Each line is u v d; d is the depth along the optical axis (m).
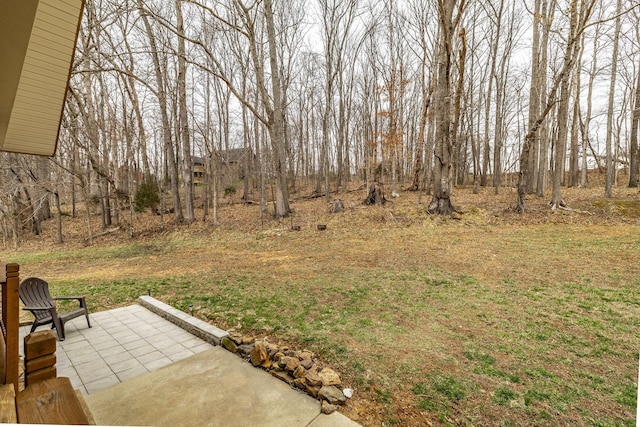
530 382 2.92
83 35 12.24
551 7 12.23
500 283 5.78
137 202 16.56
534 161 18.06
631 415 2.45
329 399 2.76
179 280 7.40
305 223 13.53
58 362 3.72
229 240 12.49
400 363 3.31
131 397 2.98
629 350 3.41
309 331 4.18
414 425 2.47
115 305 5.97
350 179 31.42
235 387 3.12
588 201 12.83
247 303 5.46
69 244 14.52
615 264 6.38
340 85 21.62
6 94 2.77
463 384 2.92
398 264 7.41
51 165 15.52
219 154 22.05
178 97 17.11
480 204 14.24
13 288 2.12
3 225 15.38
